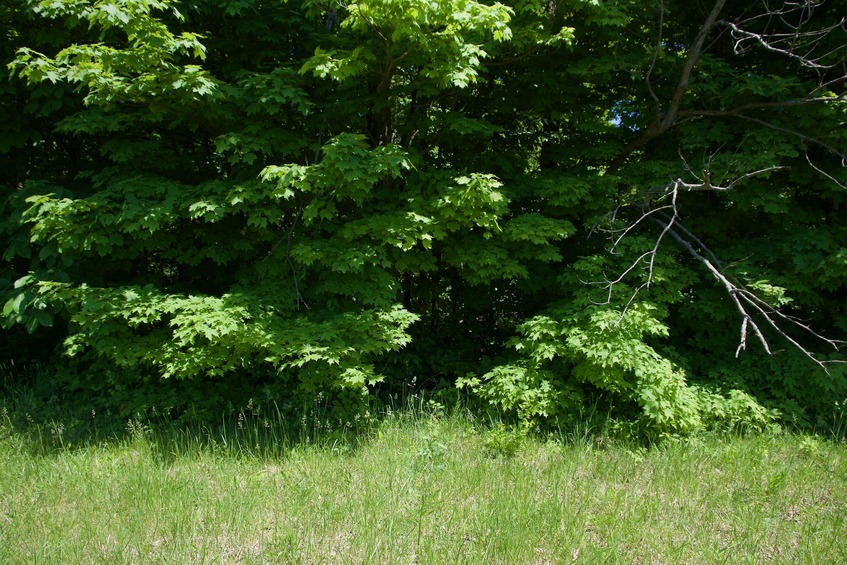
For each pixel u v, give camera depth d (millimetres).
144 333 5559
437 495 4102
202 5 5566
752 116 6238
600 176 6051
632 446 5242
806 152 5871
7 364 6617
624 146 6762
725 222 6504
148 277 6160
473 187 5148
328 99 5816
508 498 4078
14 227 5332
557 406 5613
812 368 5941
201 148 6594
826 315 6730
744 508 4090
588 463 4852
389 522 3654
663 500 4258
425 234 5242
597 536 3705
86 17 4531
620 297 5590
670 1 6527
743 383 5934
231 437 5172
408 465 4637
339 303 5789
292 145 5379
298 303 5480
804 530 3768
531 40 5664
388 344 5156
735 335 6484
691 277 5969
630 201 6102
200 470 4555
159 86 4777
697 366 6418
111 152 5926
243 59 6168
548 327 5609
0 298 5273
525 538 3553
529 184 6359
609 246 6055
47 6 4527
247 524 3682
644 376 5129
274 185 5004
